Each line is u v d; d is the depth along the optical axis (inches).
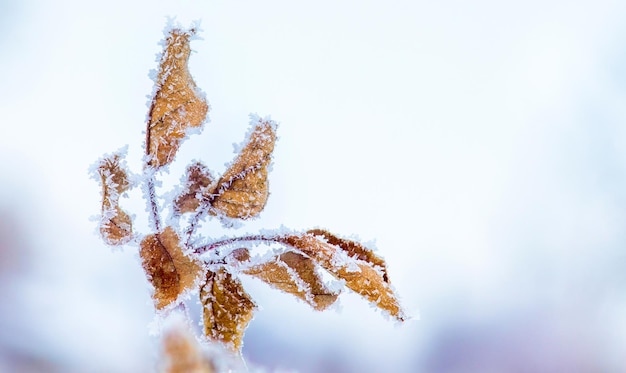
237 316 17.0
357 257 17.5
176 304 16.8
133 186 17.3
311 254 17.2
